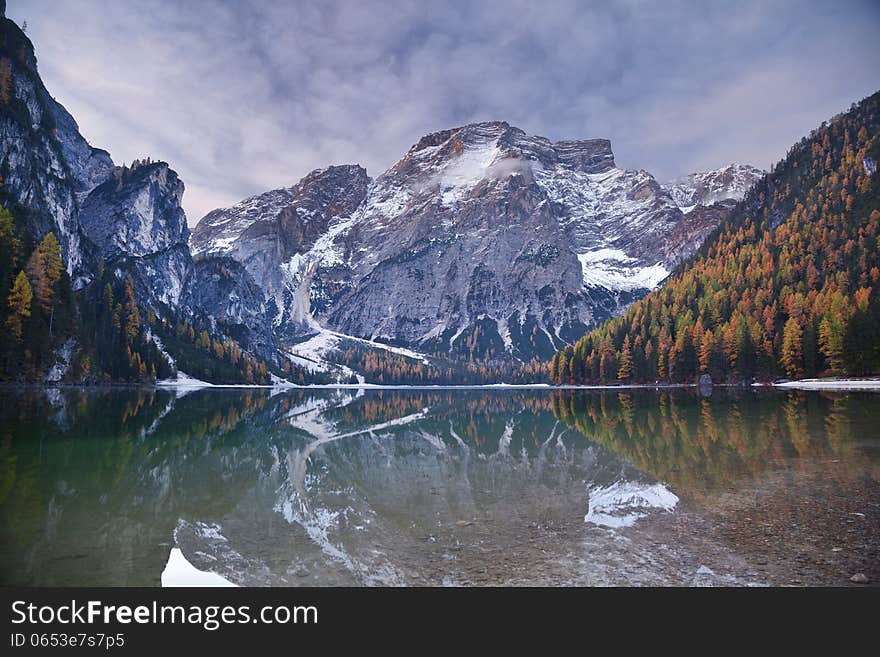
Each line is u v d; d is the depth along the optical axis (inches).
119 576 504.1
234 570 520.4
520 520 683.4
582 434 1679.4
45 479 916.0
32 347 3966.5
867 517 630.5
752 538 573.6
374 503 799.7
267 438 1701.5
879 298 4269.2
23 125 6801.2
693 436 1465.3
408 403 4325.8
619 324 6624.0
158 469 1060.5
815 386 4003.4
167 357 6904.5
